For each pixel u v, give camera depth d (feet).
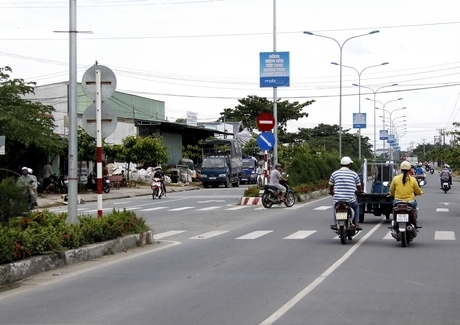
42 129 106.42
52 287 31.99
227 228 62.49
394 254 43.04
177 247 47.85
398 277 33.99
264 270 36.63
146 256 42.88
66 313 26.35
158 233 58.49
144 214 79.61
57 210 87.20
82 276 35.06
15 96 109.09
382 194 63.10
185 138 202.28
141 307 27.20
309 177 118.01
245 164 195.42
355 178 48.93
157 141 144.46
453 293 29.71
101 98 44.78
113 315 25.79
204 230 60.90
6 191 36.68
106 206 94.63
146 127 174.60
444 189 130.82
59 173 130.21
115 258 41.91
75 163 44.75
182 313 25.98
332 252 44.19
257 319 24.80
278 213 79.25
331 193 49.55
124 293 30.30
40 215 40.47
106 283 32.94
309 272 35.78
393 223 46.98
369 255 42.60
